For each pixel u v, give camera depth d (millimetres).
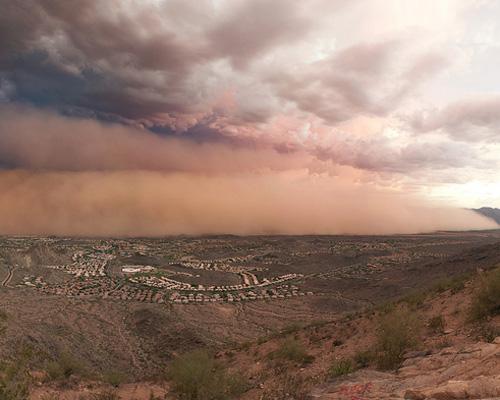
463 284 33875
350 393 12672
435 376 12273
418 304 33875
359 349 26406
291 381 21516
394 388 12281
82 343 81938
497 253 113188
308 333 39719
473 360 12570
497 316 20766
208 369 21031
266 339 44719
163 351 78938
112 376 29875
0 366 13406
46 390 22812
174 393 21531
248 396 20234
